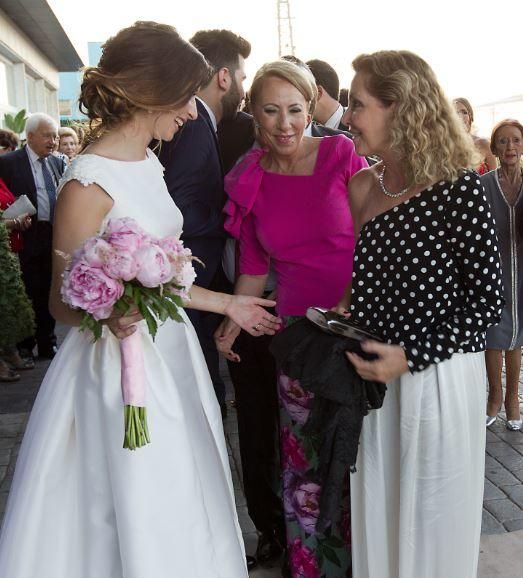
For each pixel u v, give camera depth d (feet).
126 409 5.95
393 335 6.57
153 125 6.47
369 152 6.54
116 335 5.90
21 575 5.96
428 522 6.65
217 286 9.89
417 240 6.35
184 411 6.70
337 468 6.49
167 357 6.61
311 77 7.56
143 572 5.98
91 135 6.59
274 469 9.12
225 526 6.88
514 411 14.08
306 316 6.88
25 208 18.92
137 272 5.54
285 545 9.19
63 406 6.22
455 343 6.30
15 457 13.50
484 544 9.91
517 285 13.39
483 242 6.13
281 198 7.85
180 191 8.46
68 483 6.25
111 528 6.20
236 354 8.64
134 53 6.11
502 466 12.49
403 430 6.52
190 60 6.31
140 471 6.07
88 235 6.07
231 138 9.93
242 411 9.01
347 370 6.43
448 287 6.37
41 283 20.29
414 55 6.27
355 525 7.11
